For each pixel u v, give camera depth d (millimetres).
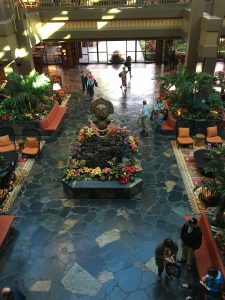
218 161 6844
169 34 14656
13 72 12789
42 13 14234
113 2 15922
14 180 9438
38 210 8273
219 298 5070
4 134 11422
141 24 14477
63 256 6859
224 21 13758
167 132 12188
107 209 8258
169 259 5762
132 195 8688
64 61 22047
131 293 5992
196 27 12562
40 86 12961
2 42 11773
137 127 12961
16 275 6438
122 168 8727
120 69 21469
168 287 6074
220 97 13430
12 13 12102
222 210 6555
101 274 6406
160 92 15445
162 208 8234
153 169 9992
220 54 21750
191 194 8711
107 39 14875
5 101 12875
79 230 7566
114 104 15375
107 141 9750
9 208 8367
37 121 12312
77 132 12359
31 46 13320
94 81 16250
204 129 12008
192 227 5832
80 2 15930
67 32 14719
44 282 6273
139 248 7016
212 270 5078
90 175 8836
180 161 10375
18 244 7195
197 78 12312
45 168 10156
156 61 22453
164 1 15234
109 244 7145
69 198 8734
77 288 6125
